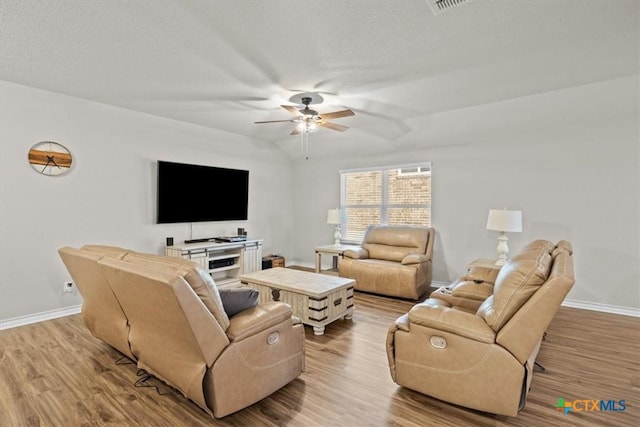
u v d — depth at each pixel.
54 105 3.42
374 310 3.76
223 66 2.73
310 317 3.06
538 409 1.89
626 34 2.24
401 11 1.96
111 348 2.71
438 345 1.89
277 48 2.42
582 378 2.23
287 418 1.83
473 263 3.76
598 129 3.62
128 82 3.09
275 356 1.99
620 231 3.54
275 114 4.12
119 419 1.82
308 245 6.39
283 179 6.38
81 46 2.40
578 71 2.87
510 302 1.73
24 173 3.27
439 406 1.93
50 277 3.45
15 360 2.49
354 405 1.95
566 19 2.06
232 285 4.77
